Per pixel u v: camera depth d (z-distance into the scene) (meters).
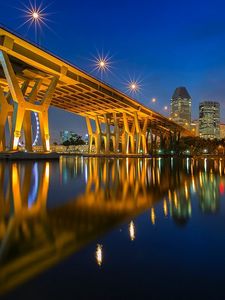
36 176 20.39
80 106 86.00
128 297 4.27
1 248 6.12
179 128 136.75
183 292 4.42
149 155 89.50
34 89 46.50
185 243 6.68
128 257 5.77
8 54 37.97
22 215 8.98
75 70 49.72
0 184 15.85
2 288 4.44
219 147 145.38
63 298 4.18
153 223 8.44
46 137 46.00
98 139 102.75
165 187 16.67
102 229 7.64
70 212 9.55
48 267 5.21
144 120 103.94
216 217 9.30
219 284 4.68
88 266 5.29
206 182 19.45
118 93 71.31
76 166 34.34
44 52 40.41
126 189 15.52
